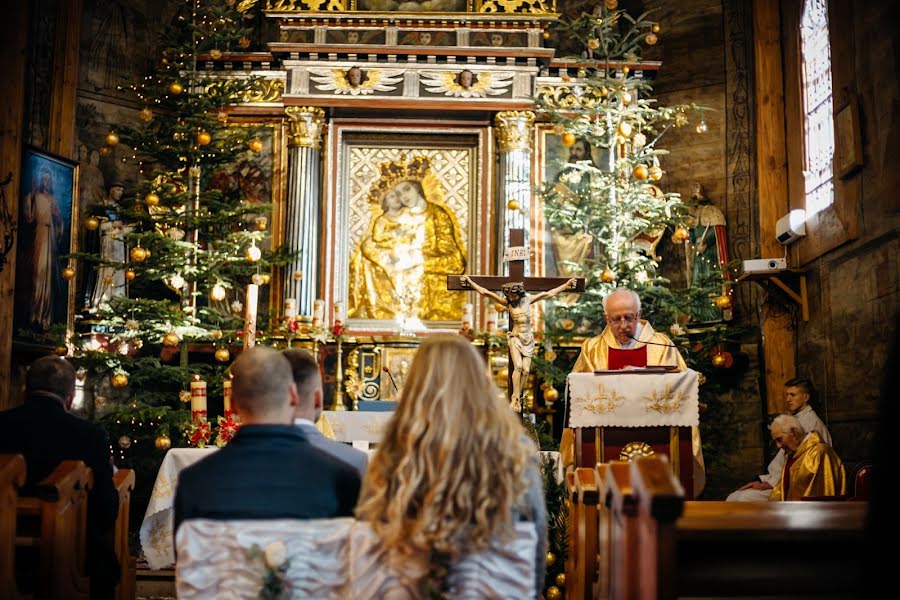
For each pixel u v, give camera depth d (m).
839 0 9.45
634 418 6.08
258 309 12.52
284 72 13.02
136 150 12.10
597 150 12.95
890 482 2.21
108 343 10.85
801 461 8.46
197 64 12.99
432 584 2.98
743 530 3.13
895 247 8.32
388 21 12.73
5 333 9.86
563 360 12.09
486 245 12.70
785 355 11.04
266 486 3.26
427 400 3.06
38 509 4.04
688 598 3.22
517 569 3.02
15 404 10.66
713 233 12.24
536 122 12.92
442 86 12.71
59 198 11.00
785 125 11.64
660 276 12.53
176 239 11.16
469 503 2.96
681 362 7.32
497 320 12.23
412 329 12.53
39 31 11.76
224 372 10.88
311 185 12.66
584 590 4.48
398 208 12.91
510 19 12.70
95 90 12.46
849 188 9.35
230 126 12.85
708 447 11.10
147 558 6.95
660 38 13.21
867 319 9.01
